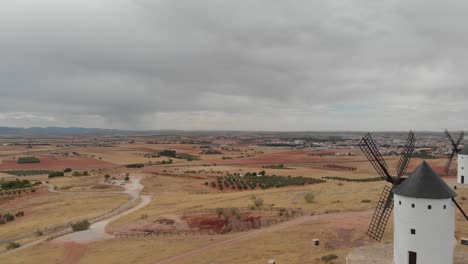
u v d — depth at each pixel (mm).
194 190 117500
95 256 48656
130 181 131750
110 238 58281
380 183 89250
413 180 30938
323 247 43250
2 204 101750
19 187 126812
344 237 46219
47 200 101938
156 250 49438
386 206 39719
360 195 72750
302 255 41312
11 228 74312
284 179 130500
